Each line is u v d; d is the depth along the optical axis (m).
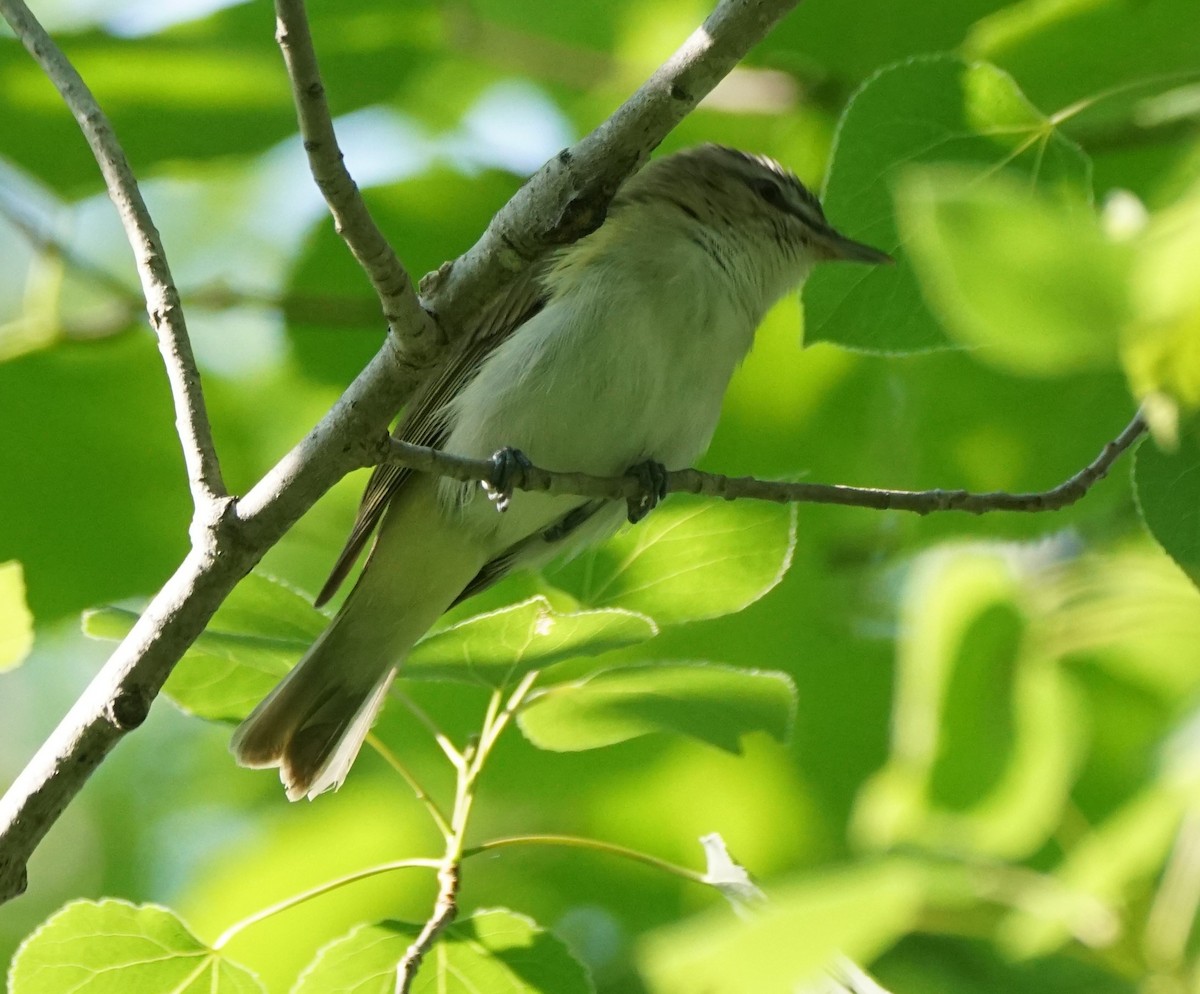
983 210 3.30
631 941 12.75
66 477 12.38
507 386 9.67
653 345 9.60
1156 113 10.73
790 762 13.12
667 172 10.44
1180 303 3.21
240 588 8.30
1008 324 3.28
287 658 8.38
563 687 8.03
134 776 15.19
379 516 9.72
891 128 8.73
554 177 6.61
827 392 13.35
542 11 13.15
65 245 11.67
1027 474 12.27
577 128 13.62
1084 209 3.98
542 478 8.75
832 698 12.98
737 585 8.74
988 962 9.65
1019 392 12.23
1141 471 7.23
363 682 9.80
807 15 11.69
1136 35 10.37
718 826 13.27
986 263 3.27
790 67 12.43
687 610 8.80
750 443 13.40
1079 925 5.75
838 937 4.46
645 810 13.34
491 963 7.87
